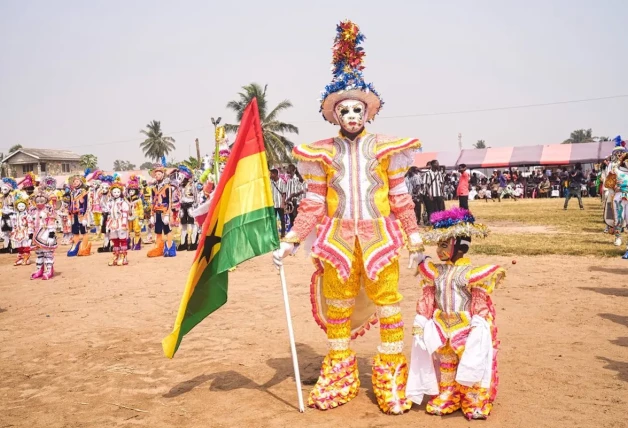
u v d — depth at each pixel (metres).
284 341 7.54
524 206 36.56
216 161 13.32
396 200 5.39
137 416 5.18
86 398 5.71
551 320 7.95
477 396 4.81
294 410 5.15
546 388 5.42
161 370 6.52
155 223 17.62
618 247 15.04
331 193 5.34
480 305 4.91
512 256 13.98
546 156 48.28
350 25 5.44
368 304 5.60
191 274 5.31
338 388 5.27
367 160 5.27
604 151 46.41
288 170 21.30
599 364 6.07
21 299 11.34
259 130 5.66
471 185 49.28
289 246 5.32
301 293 10.70
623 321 7.80
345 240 5.23
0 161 75.44
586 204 35.78
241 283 11.98
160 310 9.75
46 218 13.98
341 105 5.30
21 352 7.51
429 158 52.91
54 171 75.81
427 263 5.17
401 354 5.28
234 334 7.95
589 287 10.09
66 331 8.55
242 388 5.80
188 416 5.12
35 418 5.23
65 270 15.38
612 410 4.85
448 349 5.00
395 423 4.79
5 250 22.31
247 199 5.61
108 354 7.25
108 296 11.23
